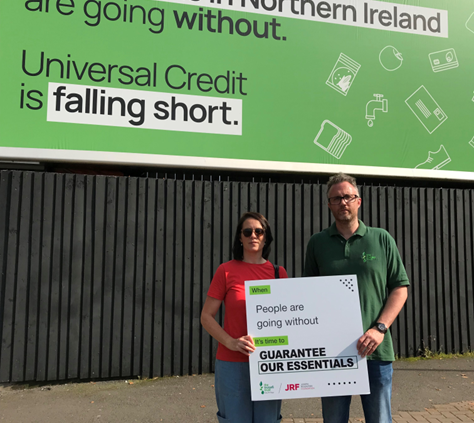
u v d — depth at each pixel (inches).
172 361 199.5
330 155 231.3
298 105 230.8
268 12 232.4
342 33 241.4
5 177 190.5
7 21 202.7
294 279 96.3
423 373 200.7
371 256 102.4
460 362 217.2
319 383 92.6
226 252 210.2
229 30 226.8
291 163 225.5
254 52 228.7
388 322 97.2
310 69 234.7
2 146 196.9
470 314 235.5
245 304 95.5
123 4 214.8
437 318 230.8
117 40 212.7
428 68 250.5
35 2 205.8
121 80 211.2
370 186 232.2
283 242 217.9
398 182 257.6
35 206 192.2
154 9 218.2
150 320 199.0
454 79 253.4
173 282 203.6
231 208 213.8
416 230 234.5
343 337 94.7
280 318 94.7
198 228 208.5
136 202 203.5
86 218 196.9
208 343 204.1
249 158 222.1
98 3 212.1
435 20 255.4
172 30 219.6
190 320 203.5
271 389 91.4
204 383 189.6
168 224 205.5
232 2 228.2
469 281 237.8
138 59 214.1
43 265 190.2
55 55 205.3
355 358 94.0
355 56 241.4
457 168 245.9
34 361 185.8
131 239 200.7
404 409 161.6
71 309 191.2
